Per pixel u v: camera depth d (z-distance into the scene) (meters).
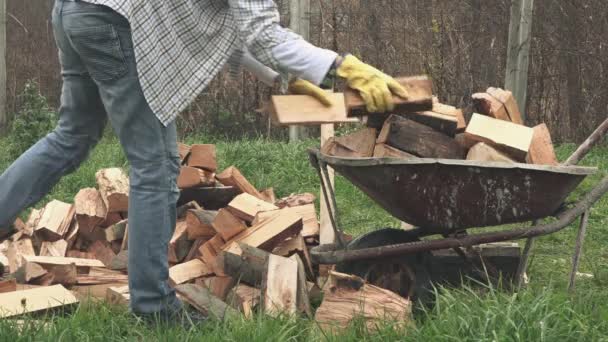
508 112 4.43
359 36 12.13
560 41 12.14
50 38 14.13
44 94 14.00
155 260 3.74
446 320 3.52
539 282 5.15
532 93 12.24
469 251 4.48
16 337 3.39
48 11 14.18
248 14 3.48
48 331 3.47
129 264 3.77
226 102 12.53
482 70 12.15
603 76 12.12
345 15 12.15
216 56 3.66
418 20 12.22
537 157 4.22
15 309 3.89
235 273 4.48
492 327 3.41
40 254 5.21
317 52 3.49
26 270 4.42
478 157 4.09
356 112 3.53
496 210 4.08
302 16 10.62
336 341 3.50
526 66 10.52
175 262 5.04
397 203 4.08
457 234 4.41
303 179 8.33
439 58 12.08
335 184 8.01
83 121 3.97
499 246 4.90
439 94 12.11
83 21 3.51
